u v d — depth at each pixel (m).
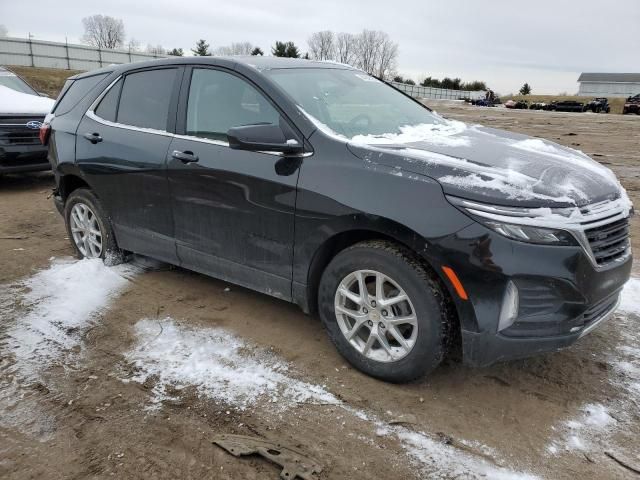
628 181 9.28
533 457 2.56
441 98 84.81
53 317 3.90
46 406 2.91
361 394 3.02
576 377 3.19
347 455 2.57
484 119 27.98
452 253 2.66
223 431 2.72
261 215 3.38
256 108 3.48
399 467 2.49
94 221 4.81
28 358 3.37
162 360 3.34
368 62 87.62
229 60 3.72
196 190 3.71
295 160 3.20
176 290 4.36
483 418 2.83
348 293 3.14
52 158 4.93
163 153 3.90
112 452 2.58
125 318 3.89
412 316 2.90
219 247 3.72
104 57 47.03
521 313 2.66
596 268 2.72
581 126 23.38
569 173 3.01
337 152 3.08
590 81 95.19
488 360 2.76
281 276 3.43
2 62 41.72
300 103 3.38
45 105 8.45
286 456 2.55
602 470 2.48
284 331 3.72
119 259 4.79
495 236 2.60
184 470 2.48
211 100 3.74
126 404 2.93
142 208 4.20
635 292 4.36
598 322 2.92
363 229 2.96
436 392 3.04
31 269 4.85
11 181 8.95
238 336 3.64
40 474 2.45
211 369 3.25
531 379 3.17
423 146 3.18
